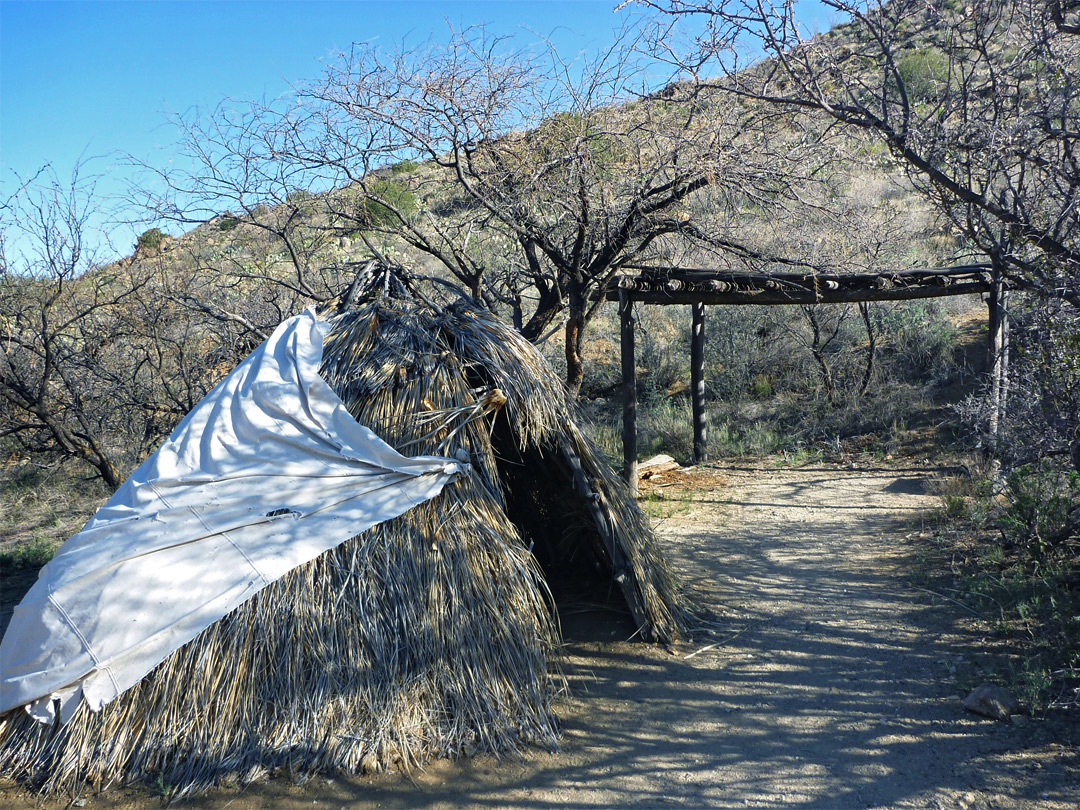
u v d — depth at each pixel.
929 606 6.12
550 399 5.62
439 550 4.78
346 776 4.26
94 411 9.08
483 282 9.61
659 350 15.91
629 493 6.34
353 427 5.03
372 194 8.47
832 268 8.45
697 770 4.27
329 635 4.50
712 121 7.24
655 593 5.96
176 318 8.99
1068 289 4.75
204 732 4.36
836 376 14.07
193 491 4.88
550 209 7.94
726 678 5.30
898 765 4.15
